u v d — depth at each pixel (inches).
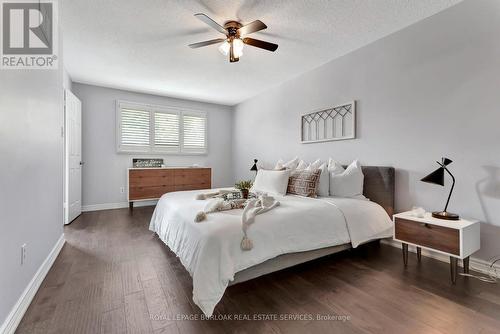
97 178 177.5
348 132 123.2
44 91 79.7
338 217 87.7
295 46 115.0
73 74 151.6
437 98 90.3
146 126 194.7
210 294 56.4
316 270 82.7
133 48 116.5
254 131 200.5
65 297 64.9
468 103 82.5
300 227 77.2
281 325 54.6
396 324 54.7
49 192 85.5
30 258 65.1
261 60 131.0
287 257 76.0
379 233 95.5
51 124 88.6
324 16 91.4
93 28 99.0
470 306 61.2
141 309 60.1
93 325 54.0
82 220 148.0
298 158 147.4
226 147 234.7
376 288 70.4
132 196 176.4
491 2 77.2
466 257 76.7
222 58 128.1
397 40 102.2
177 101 208.5
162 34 103.7
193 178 200.7
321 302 63.5
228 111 234.5
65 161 137.7
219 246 60.6
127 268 83.0
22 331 52.0
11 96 54.9
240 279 66.0
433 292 67.9
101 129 177.8
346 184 109.3
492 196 77.9
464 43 83.0
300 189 113.3
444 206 89.1
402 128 101.3
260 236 67.8
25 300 59.5
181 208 88.4
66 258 91.1
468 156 82.8
